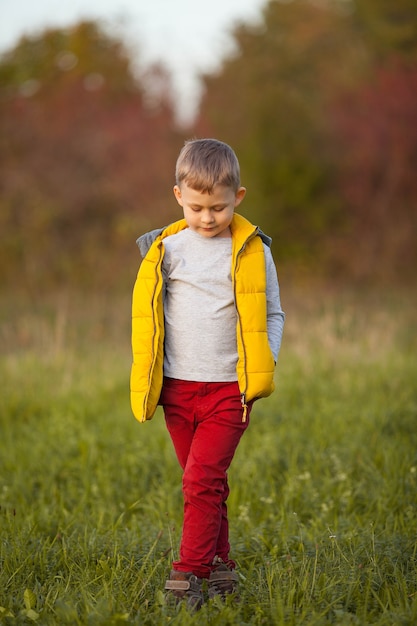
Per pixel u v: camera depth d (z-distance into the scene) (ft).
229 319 12.19
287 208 92.43
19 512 17.02
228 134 96.73
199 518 11.66
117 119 101.86
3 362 37.42
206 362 12.05
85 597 11.35
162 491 18.65
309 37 101.35
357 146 92.38
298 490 18.44
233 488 18.37
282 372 34.12
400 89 91.91
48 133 101.55
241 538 15.11
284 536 14.84
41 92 107.04
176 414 12.27
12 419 28.40
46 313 55.11
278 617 10.87
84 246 96.48
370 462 20.01
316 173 92.12
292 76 101.35
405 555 13.38
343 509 17.13
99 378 34.14
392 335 41.98
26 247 96.43
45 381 33.35
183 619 10.58
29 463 21.62
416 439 22.31
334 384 31.50
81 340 45.03
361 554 13.38
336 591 11.85
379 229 91.04
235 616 11.02
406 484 18.13
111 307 63.62
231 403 12.00
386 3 99.66
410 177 91.30
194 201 11.80
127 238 95.14
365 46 100.58
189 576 11.55
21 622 11.11
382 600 11.76
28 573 12.96
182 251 12.39
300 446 22.13
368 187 92.17
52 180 100.58
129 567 12.75
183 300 12.23
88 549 13.80
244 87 100.22
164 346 12.42
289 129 92.68
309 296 68.33
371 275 88.33
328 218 92.27
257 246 12.30
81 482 20.11
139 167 99.86
